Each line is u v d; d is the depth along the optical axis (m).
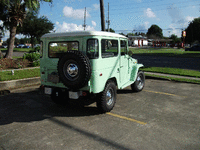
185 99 6.32
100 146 3.32
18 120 4.50
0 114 4.89
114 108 5.40
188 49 38.78
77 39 4.56
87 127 4.11
